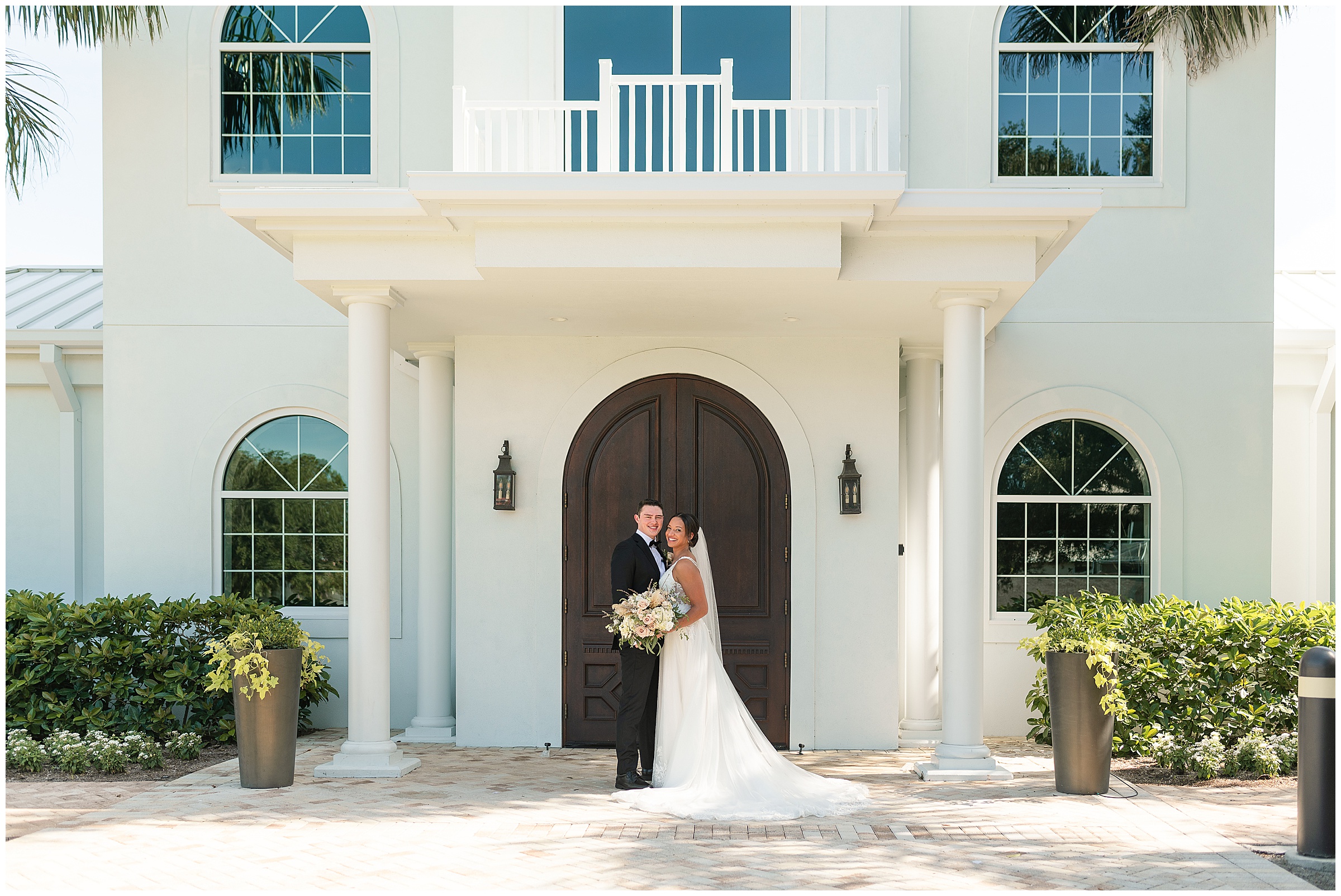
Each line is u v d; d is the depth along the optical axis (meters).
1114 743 8.91
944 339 8.38
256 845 6.09
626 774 7.70
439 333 10.06
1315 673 5.90
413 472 11.52
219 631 10.12
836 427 10.02
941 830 6.52
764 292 8.39
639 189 7.49
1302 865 5.77
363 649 8.29
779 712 9.88
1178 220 11.16
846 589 9.93
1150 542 11.12
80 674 9.59
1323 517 12.12
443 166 11.47
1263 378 11.09
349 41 11.59
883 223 7.93
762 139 10.10
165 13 11.51
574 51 10.25
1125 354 11.15
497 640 9.99
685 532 7.89
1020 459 11.17
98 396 12.52
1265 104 11.15
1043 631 10.73
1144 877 5.48
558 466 10.05
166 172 11.51
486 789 7.80
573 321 9.49
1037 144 11.23
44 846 6.08
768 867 5.67
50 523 12.38
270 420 11.54
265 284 11.50
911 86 11.20
